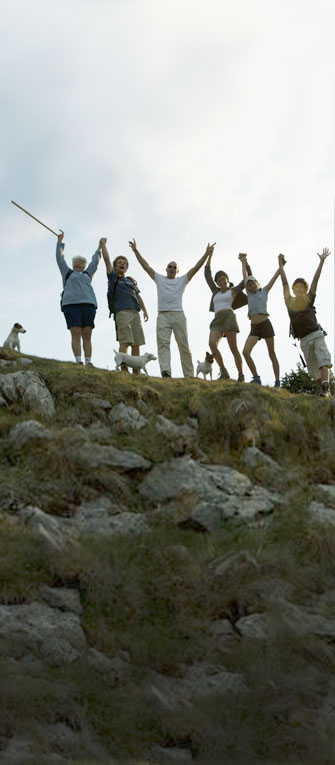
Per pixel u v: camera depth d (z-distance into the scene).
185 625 6.87
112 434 10.42
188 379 13.26
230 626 6.94
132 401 11.34
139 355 14.16
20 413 10.71
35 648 6.27
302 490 9.57
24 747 5.17
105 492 9.03
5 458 9.51
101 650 6.46
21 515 8.32
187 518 8.73
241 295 14.11
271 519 8.87
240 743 5.60
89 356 13.00
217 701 5.97
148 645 6.55
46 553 7.54
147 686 6.05
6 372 11.59
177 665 6.37
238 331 13.90
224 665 6.43
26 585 7.06
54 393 11.31
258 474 9.79
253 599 7.25
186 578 7.46
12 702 5.54
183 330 13.84
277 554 8.03
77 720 5.54
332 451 10.51
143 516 8.73
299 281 13.61
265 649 6.62
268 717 5.85
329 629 6.92
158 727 5.66
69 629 6.61
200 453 10.19
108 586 7.24
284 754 5.53
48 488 8.87
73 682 5.92
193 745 5.56
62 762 5.10
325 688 6.23
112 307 13.84
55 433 9.84
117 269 13.88
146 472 9.55
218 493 9.16
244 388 11.75
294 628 6.86
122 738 5.51
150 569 7.62
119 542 8.10
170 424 10.80
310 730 5.71
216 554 8.06
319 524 8.71
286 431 10.84
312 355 13.43
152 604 7.18
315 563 8.05
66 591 7.13
